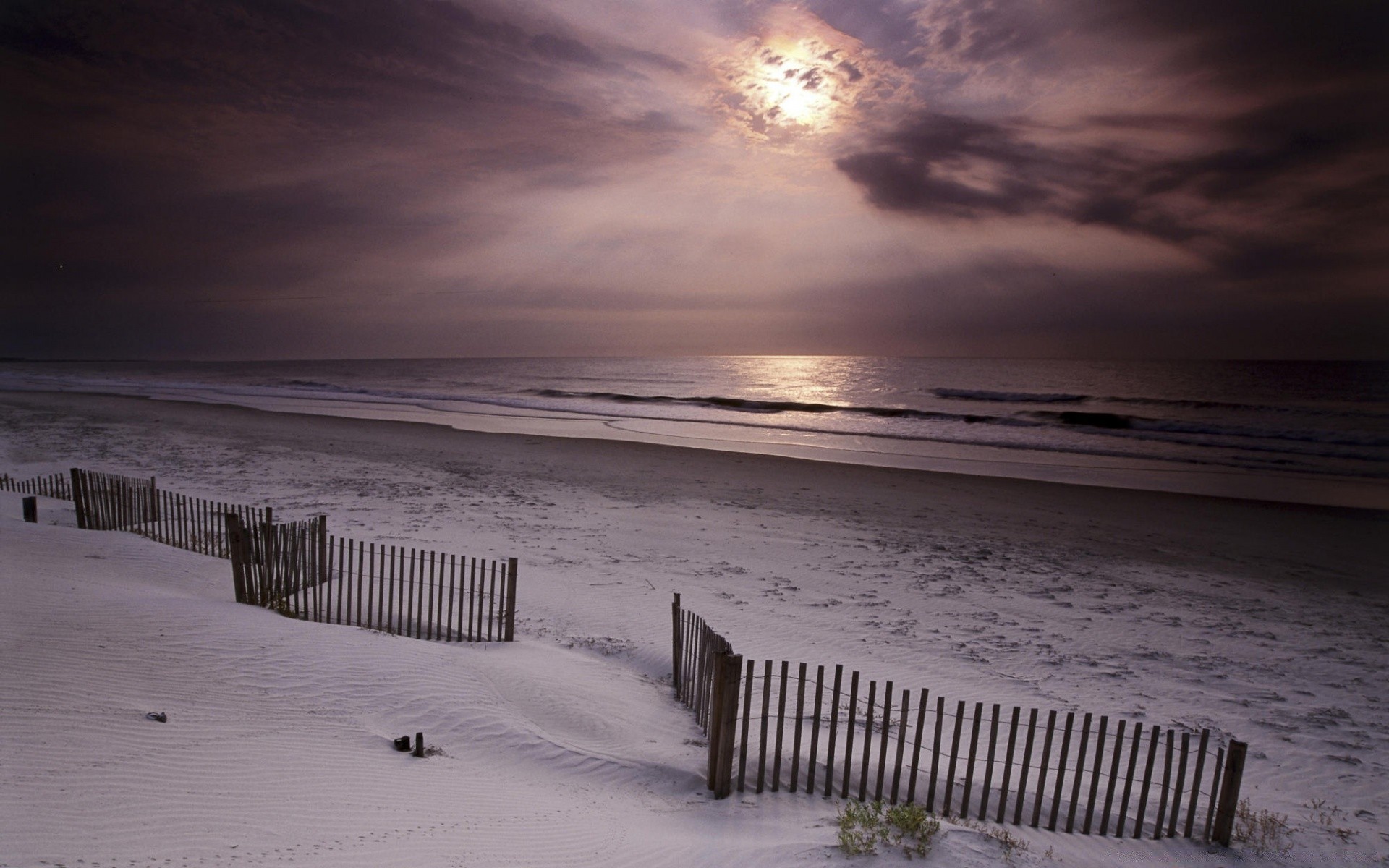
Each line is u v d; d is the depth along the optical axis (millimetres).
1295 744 10078
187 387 79938
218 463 29844
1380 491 29266
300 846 5266
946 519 23766
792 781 7723
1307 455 38031
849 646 12883
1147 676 12289
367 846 5453
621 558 18172
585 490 26516
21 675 7035
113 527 17547
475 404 63688
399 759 7371
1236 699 11516
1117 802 8211
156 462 29641
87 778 5520
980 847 6258
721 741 7609
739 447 39031
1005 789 7312
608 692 10398
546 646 12305
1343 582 18453
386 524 20359
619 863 5801
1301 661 13312
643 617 14086
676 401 68875
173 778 5875
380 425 43625
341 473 28375
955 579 17531
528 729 8781
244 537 12109
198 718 7102
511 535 19812
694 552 19016
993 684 11492
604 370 156500
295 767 6617
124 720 6652
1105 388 80875
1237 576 18734
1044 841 6879
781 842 6305
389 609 12172
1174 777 8977
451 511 22344
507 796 7023
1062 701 11055
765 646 12680
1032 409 59812
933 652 12812
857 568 18203
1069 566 19094
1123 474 32562
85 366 173500
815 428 47812
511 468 30547
